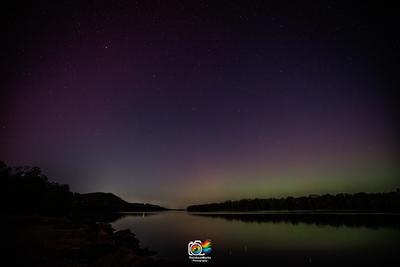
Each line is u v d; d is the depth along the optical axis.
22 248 19.77
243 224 81.44
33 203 64.88
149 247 35.16
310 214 138.88
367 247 35.97
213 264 25.88
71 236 27.45
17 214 57.28
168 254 30.03
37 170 73.31
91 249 20.02
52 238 25.94
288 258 29.05
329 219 96.62
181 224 82.38
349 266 25.55
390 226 65.31
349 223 78.06
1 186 61.41
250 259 28.52
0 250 18.52
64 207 75.75
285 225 75.00
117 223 84.31
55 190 74.38
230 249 34.41
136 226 73.12
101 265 17.27
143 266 18.45
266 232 55.88
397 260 27.92
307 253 31.94
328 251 33.22
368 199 152.50
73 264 16.64
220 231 58.69
